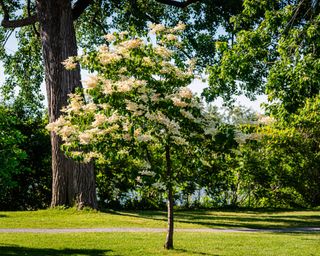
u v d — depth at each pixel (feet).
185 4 73.82
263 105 37.83
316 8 40.06
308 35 35.58
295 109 36.32
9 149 33.81
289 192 82.79
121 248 34.17
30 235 40.73
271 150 80.28
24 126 83.25
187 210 75.56
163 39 31.65
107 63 30.50
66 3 64.49
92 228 46.73
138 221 52.70
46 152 83.82
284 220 57.11
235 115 30.30
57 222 50.55
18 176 81.56
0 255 30.58
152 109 28.91
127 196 77.77
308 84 34.24
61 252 32.48
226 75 41.29
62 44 63.62
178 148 30.68
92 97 30.12
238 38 42.09
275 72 36.55
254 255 31.68
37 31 85.40
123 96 29.48
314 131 79.00
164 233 43.21
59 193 62.08
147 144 30.81
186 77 30.76
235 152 31.40
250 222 54.19
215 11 72.90
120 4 80.59
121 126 30.19
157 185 31.94
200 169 33.09
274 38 41.04
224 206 80.74
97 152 32.17
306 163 80.94
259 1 43.47
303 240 38.55
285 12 39.91
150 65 30.45
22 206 84.02
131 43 29.86
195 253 32.19
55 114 62.49
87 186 61.77
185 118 29.81
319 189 82.28
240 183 80.89
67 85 62.59
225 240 38.04
